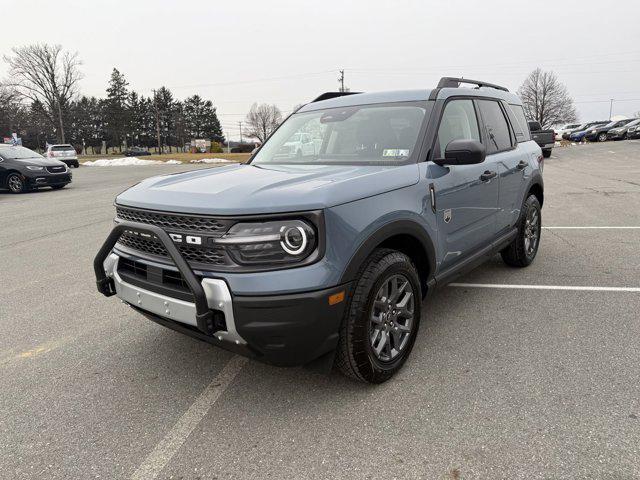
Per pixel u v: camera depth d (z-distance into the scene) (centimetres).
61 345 372
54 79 6712
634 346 336
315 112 425
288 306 237
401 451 236
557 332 363
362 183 276
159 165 3519
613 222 762
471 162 313
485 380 298
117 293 308
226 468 229
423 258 326
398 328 304
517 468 221
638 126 3775
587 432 244
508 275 505
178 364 335
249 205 241
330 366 267
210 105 10494
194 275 248
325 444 244
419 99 374
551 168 1808
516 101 544
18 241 765
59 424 269
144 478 225
